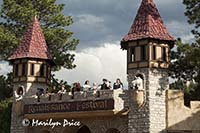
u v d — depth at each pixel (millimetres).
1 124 55188
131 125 41250
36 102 47656
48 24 63719
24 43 51219
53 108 45844
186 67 45562
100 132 44000
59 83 63719
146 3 44812
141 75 41844
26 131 48719
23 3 63094
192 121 41219
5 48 59750
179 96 41625
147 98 40906
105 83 43438
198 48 41656
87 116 43906
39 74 50250
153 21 43500
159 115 41094
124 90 42094
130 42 43031
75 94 44625
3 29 61125
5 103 56188
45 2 63344
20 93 49844
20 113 48938
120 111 41438
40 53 50656
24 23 61500
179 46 43281
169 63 42969
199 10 44719
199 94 48094
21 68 50125
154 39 42125
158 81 41688
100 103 42312
